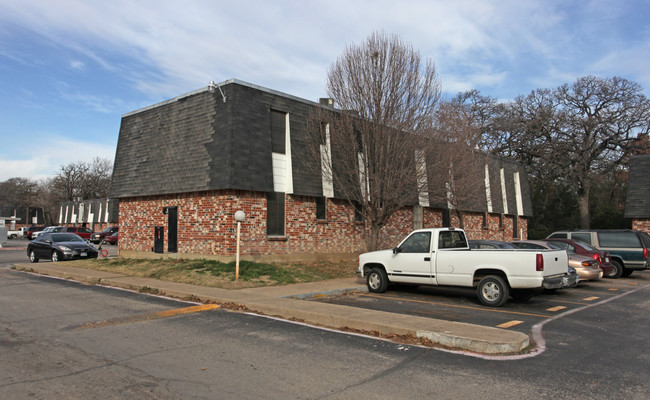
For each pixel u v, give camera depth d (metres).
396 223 23.08
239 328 8.39
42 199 87.56
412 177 16.67
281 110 17.61
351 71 16.66
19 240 59.94
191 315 9.62
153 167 18.97
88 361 6.17
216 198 16.53
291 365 6.07
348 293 13.11
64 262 21.14
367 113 16.55
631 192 27.45
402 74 16.48
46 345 7.03
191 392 5.02
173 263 16.97
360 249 20.73
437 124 18.36
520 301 11.84
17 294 12.52
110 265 18.56
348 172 17.25
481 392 5.07
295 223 17.94
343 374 5.70
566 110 44.19
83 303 11.05
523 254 10.45
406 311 10.23
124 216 21.12
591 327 8.65
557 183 44.09
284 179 17.66
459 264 11.33
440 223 26.39
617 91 41.81
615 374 5.75
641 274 20.06
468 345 6.92
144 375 5.59
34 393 4.93
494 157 31.33
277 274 14.82
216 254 16.38
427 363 6.19
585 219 41.31
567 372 5.81
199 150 17.00
